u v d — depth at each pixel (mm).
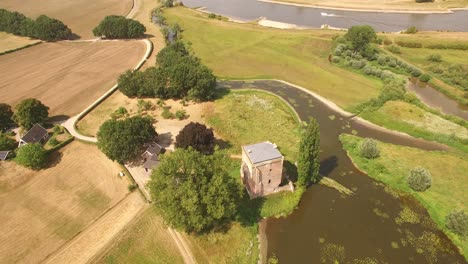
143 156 87875
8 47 164250
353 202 76812
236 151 91688
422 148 93625
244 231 68875
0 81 132250
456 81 126750
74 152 91500
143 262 63000
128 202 75312
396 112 107375
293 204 74688
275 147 74000
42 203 75812
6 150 90062
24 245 66375
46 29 170500
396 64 140125
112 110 112188
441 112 110812
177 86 114062
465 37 165875
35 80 133125
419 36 169125
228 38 174875
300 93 122938
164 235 67812
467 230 66250
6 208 74562
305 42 166750
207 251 65000
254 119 106500
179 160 64375
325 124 104875
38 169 85562
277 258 64812
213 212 60844
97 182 81250
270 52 157625
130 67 143375
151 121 99812
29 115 97375
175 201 60406
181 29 187375
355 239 68375
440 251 65500
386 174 83750
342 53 148250
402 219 72438
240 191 69625
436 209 73562
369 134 100000
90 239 67250
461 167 85062
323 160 89750
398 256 64875
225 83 131500
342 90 123625
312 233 69750
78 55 157000
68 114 110062
